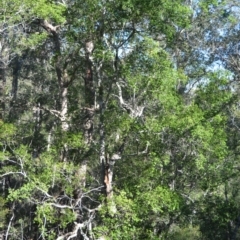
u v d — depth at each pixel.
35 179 17.56
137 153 19.23
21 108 27.39
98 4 17.62
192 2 25.72
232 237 23.66
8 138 20.42
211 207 21.16
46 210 17.42
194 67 27.42
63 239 19.03
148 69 17.86
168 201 17.70
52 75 28.89
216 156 18.73
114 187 19.45
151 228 19.61
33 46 22.09
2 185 26.27
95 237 17.86
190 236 25.47
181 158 19.31
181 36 26.02
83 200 19.98
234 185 25.25
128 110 19.22
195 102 19.50
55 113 22.70
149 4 16.89
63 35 22.56
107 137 19.30
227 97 19.41
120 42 18.03
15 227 23.28
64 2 20.52
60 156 20.02
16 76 28.88
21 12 18.33
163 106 18.41
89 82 21.55
